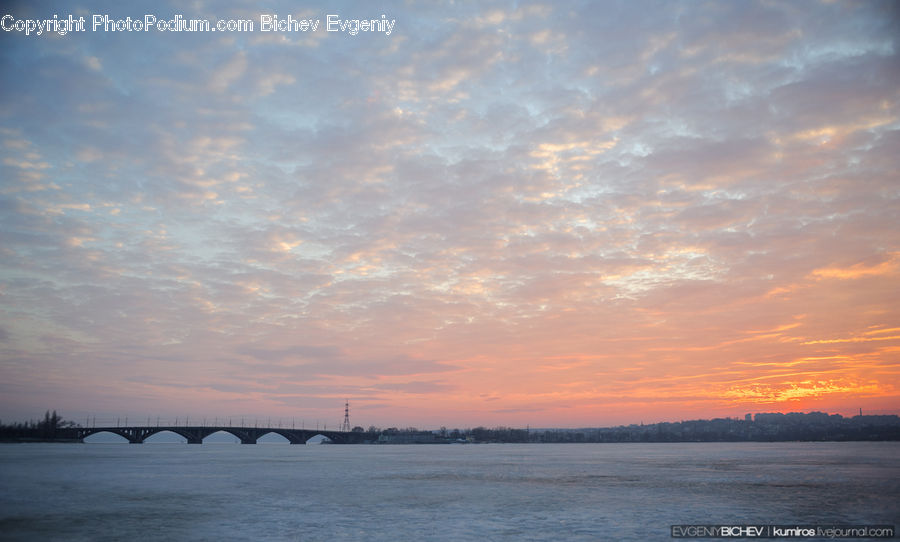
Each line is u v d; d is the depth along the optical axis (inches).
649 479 5423.2
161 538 2447.1
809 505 3489.2
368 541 2397.9
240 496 3892.7
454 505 3464.6
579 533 2596.0
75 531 2596.0
